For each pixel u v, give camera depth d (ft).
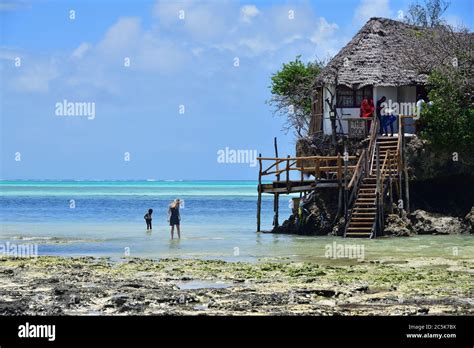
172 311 84.43
